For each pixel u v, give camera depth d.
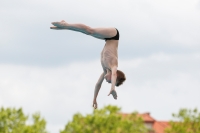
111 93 25.27
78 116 80.56
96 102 27.27
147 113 117.31
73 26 25.34
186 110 91.00
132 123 80.44
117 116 80.25
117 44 26.12
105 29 25.81
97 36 25.89
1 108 80.12
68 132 77.81
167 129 91.44
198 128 91.12
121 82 26.17
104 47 26.23
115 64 25.84
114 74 25.47
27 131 76.38
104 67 26.23
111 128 79.00
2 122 78.69
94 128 79.12
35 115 79.38
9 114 79.31
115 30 25.98
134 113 84.50
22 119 79.62
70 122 77.75
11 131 79.12
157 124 119.25
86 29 25.52
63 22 25.25
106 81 26.30
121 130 80.12
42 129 78.50
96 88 27.20
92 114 80.94
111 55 25.88
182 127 88.88
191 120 90.94
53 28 25.30
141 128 84.50
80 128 77.12
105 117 78.81
